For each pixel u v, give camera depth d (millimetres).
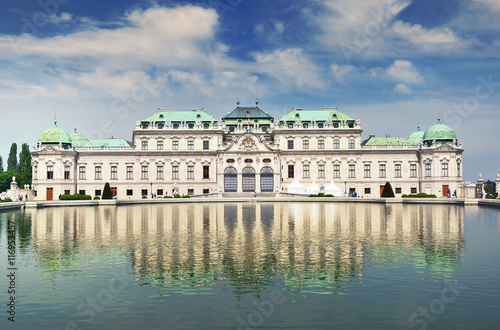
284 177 153875
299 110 159875
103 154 153250
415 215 73625
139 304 26453
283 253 39156
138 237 48375
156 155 153750
